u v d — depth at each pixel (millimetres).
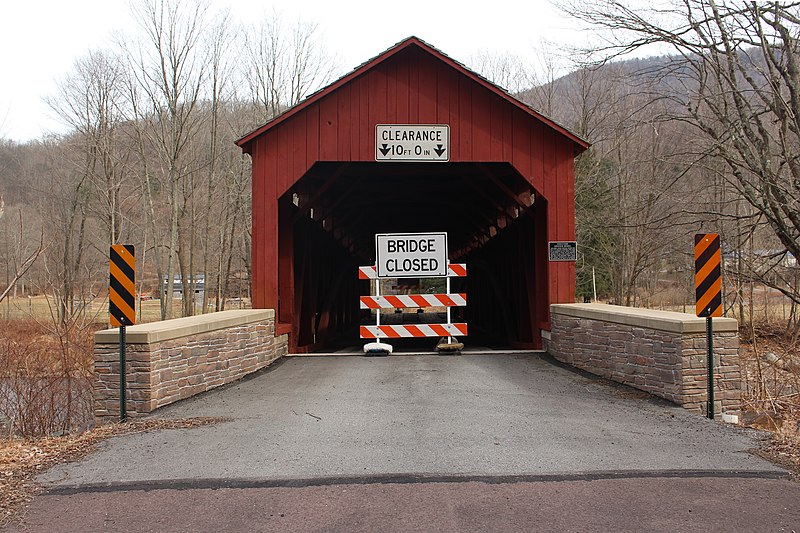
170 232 27375
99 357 6852
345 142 11820
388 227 24469
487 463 4879
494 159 11922
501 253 17641
